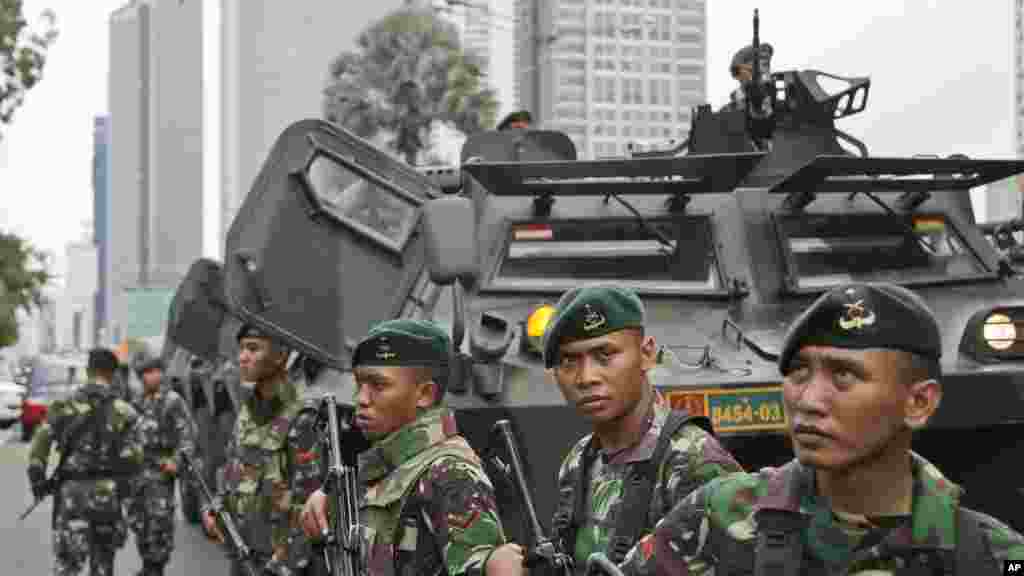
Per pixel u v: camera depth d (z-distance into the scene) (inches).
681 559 99.9
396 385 158.6
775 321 303.6
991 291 323.0
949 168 300.7
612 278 313.1
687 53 4138.8
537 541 142.1
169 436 424.5
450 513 151.9
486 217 323.0
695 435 145.4
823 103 358.3
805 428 91.9
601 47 3998.5
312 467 240.7
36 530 612.1
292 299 288.4
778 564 93.1
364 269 296.0
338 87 1380.4
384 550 154.4
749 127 364.8
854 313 90.7
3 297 1536.7
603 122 4025.6
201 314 582.6
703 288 308.5
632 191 315.9
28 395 1496.1
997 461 281.1
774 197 326.3
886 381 90.7
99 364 397.7
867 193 328.5
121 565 507.2
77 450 390.6
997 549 89.7
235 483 253.3
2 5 1347.2
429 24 1385.3
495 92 1398.9
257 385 254.5
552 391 258.1
